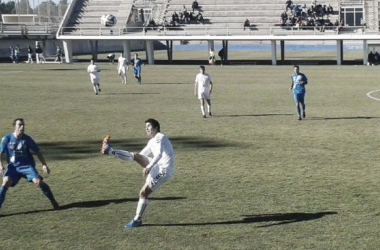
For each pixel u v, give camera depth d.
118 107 37.78
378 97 42.41
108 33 94.25
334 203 16.16
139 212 14.47
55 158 22.64
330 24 90.81
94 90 48.81
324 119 31.89
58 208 16.05
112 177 19.50
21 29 105.06
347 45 121.25
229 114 34.25
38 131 28.88
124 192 17.64
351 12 96.31
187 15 96.12
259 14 98.06
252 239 13.53
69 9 98.44
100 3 101.25
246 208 15.85
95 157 22.69
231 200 16.62
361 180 18.66
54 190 17.94
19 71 73.50
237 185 18.25
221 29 92.62
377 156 22.31
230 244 13.23
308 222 14.62
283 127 29.33
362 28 85.50
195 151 23.67
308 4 99.38
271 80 58.12
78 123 31.27
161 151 14.20
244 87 50.94
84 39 93.19
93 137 27.03
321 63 85.44
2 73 69.94
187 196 17.09
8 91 48.97
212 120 31.94
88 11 100.50
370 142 25.12
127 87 51.81
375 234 13.72
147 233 14.03
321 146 24.39
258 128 29.14
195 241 13.45
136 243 13.39
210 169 20.45
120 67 55.25
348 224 14.43
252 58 97.62
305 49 122.50
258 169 20.36
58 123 31.34
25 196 17.33
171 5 102.31
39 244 13.41
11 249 13.13
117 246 13.22
